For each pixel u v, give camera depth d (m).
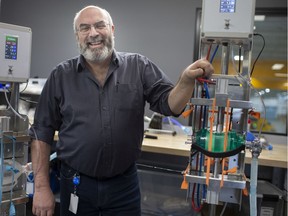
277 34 2.75
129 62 1.50
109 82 1.42
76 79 1.44
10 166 1.22
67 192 1.48
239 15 1.03
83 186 1.43
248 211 1.65
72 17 3.24
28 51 1.27
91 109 1.38
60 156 1.47
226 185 1.04
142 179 2.34
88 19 1.35
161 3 3.00
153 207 2.29
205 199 1.12
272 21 2.76
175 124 2.73
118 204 1.46
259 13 2.77
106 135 1.37
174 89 1.23
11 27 1.20
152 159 2.98
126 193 1.48
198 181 1.06
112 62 1.44
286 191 2.27
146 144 2.12
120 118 1.39
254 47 2.77
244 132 1.11
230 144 1.05
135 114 1.43
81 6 3.21
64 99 1.45
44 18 3.32
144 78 1.48
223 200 1.11
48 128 1.53
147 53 3.07
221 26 1.04
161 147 2.04
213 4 1.04
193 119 1.14
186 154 1.99
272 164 1.90
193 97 1.14
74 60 1.51
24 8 3.36
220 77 1.07
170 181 2.30
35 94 2.55
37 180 1.46
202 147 1.06
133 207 1.51
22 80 1.27
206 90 1.09
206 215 1.31
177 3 2.96
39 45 3.35
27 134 1.30
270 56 2.76
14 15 3.40
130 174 1.50
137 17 3.07
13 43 1.21
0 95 1.59
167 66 3.03
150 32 3.05
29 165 1.47
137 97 1.44
